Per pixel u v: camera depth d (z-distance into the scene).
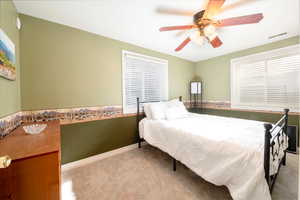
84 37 2.06
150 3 1.47
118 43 2.44
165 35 2.25
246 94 2.91
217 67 3.38
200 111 3.77
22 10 1.56
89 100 2.12
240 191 1.04
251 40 2.43
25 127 1.21
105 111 2.29
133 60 2.71
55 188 0.75
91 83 2.14
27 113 1.64
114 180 1.65
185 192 1.44
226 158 1.22
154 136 2.17
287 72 2.39
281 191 1.39
